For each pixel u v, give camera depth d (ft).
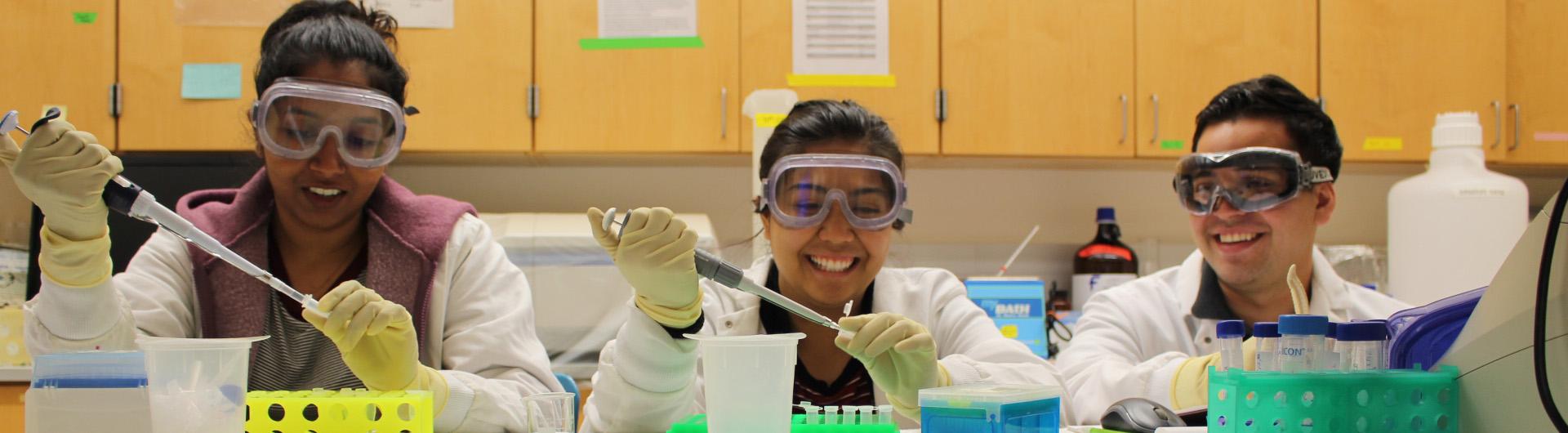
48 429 2.70
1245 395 2.97
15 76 8.98
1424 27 9.98
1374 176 11.55
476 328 5.08
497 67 9.32
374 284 5.20
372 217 5.32
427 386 3.84
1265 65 9.83
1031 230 11.16
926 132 9.58
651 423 4.08
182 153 9.53
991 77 9.66
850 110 5.14
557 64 9.38
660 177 10.82
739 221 10.85
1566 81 10.16
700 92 9.43
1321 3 9.89
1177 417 3.60
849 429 3.40
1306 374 2.98
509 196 10.74
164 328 4.91
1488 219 8.48
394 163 10.55
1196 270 6.77
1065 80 9.71
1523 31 10.19
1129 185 11.27
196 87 9.09
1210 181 6.16
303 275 5.32
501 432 4.22
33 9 9.02
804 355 5.27
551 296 8.71
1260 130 6.20
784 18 9.48
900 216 5.00
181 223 3.30
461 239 5.40
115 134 9.07
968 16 9.65
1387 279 10.31
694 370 4.10
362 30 5.01
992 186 11.15
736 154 9.61
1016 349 5.01
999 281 9.43
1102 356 6.01
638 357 3.92
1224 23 9.82
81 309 3.59
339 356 5.16
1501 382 2.98
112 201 3.31
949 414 3.02
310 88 4.69
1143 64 9.77
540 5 9.37
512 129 9.34
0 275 8.14
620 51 9.43
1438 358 3.28
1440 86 9.98
